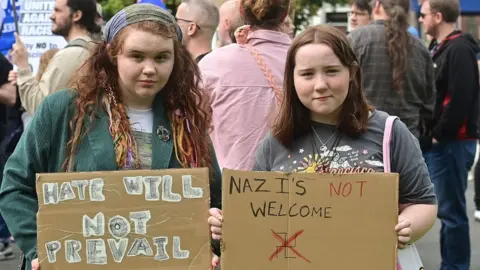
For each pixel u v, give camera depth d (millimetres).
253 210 2820
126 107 2955
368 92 5117
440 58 5738
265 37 4129
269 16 4141
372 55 5102
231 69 4062
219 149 4086
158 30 2811
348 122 3070
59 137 2910
